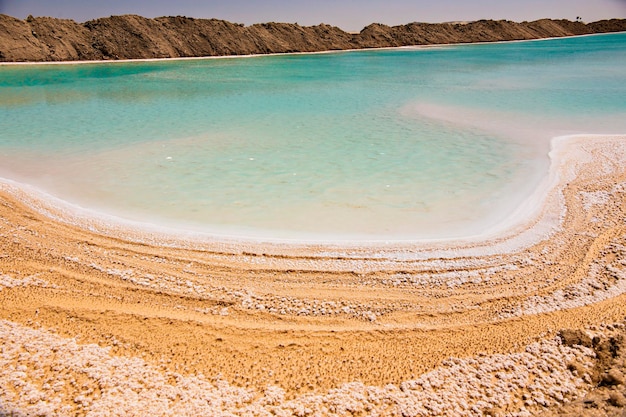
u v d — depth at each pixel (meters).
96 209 7.06
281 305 4.66
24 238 6.03
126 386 3.50
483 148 10.12
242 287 4.98
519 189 7.66
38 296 4.73
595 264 5.30
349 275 5.22
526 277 5.11
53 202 7.29
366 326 4.34
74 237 6.11
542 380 3.54
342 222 6.58
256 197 7.51
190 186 8.00
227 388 3.51
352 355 3.92
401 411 3.30
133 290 4.90
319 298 4.79
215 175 8.55
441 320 4.42
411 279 5.13
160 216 6.82
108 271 5.27
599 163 8.64
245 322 4.38
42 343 3.96
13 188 7.80
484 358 3.83
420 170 8.71
